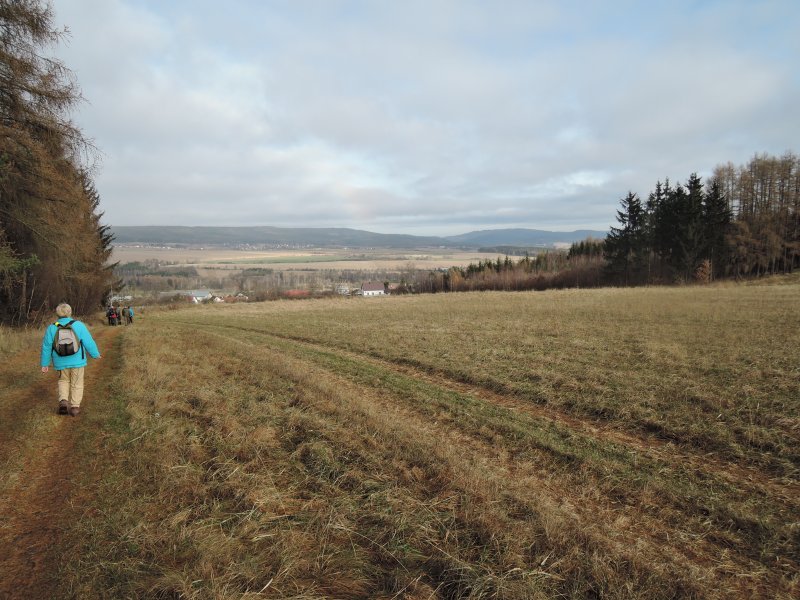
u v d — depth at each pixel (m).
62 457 5.19
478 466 5.48
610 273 67.81
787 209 55.81
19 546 3.47
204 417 6.70
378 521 4.04
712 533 4.28
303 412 7.14
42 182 14.81
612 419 7.65
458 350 14.02
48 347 6.59
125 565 3.23
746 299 26.52
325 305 44.56
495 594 3.07
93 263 32.41
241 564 3.27
